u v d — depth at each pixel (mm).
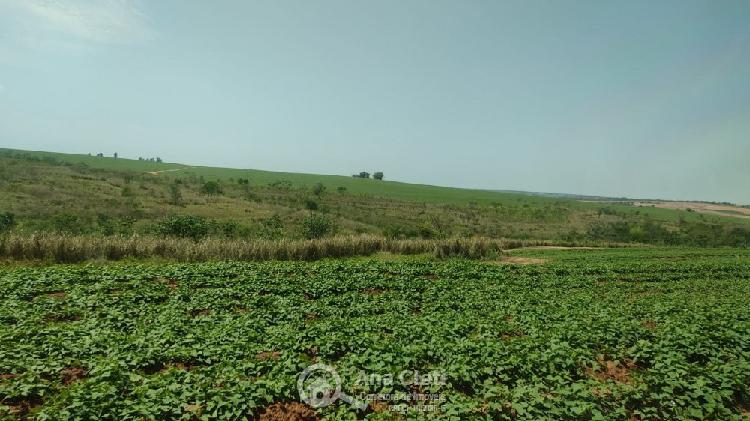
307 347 12445
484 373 11000
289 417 9297
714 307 19484
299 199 87500
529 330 14938
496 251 41562
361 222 70938
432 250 38656
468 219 87875
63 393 8828
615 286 26328
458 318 16312
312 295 20094
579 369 11906
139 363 10789
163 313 15102
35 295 17250
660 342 13625
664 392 10469
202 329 13641
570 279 27641
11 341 11492
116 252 26594
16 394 8898
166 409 8516
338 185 131875
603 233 82312
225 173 140250
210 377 10125
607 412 9789
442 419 8906
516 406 9375
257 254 30266
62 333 12188
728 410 9875
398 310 17719
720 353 13102
